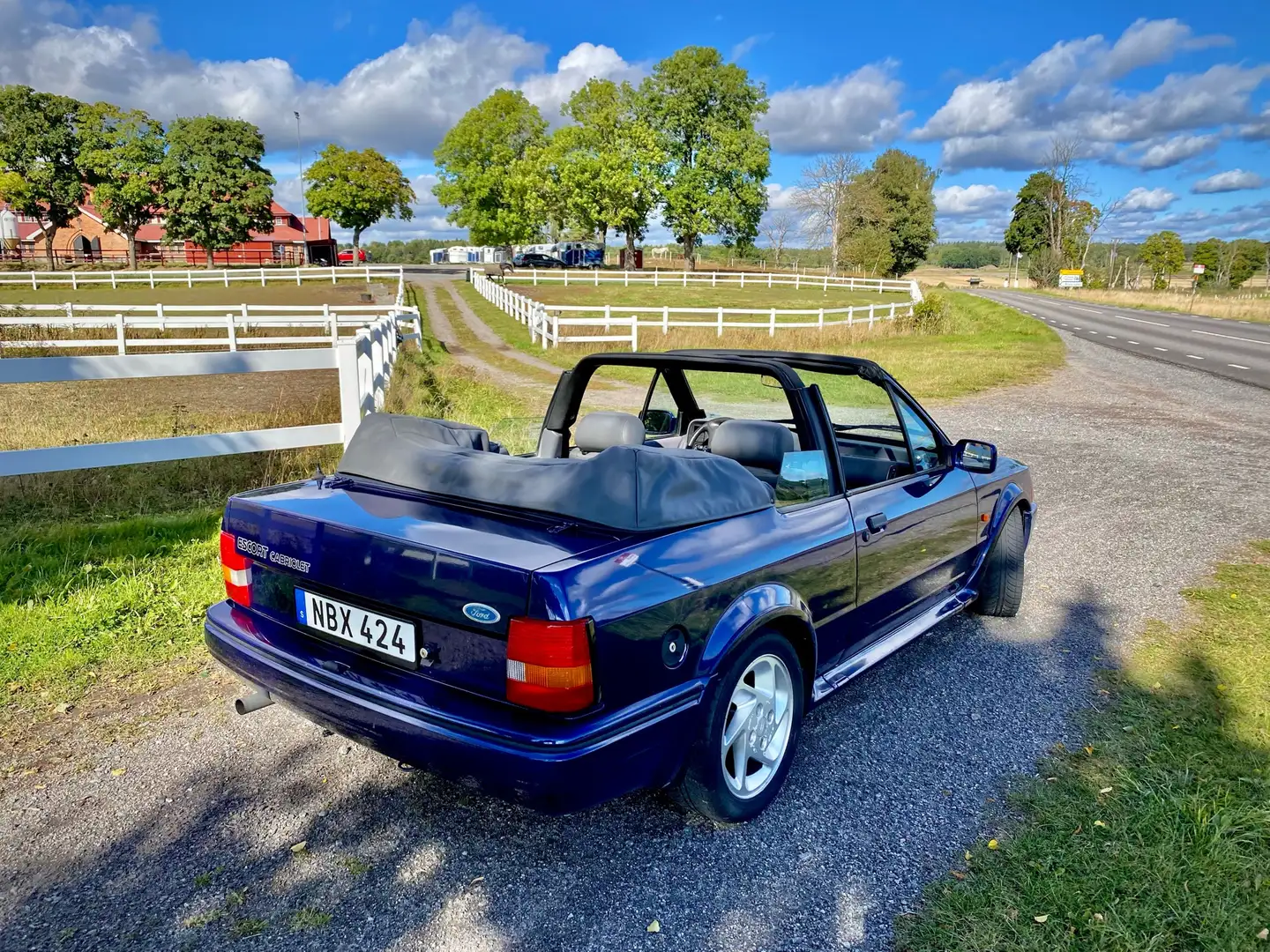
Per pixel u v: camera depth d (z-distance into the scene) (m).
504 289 36.72
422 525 2.41
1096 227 96.75
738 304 40.97
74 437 8.30
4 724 3.28
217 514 6.05
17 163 62.44
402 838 2.63
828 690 3.07
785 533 2.80
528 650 2.06
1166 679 3.87
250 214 67.56
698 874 2.48
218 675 3.74
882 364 20.00
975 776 3.04
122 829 2.65
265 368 6.25
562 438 3.87
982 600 4.65
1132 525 6.75
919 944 2.20
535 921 2.28
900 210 91.50
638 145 67.31
